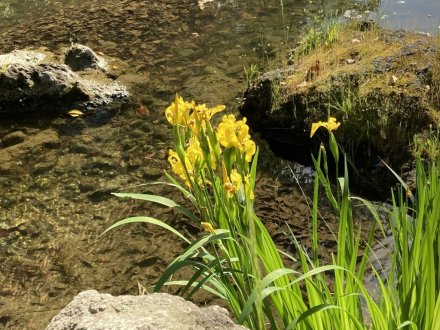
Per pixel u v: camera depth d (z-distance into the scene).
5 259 2.95
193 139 1.62
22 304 2.68
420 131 3.48
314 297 1.69
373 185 3.36
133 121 4.07
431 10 5.32
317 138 3.73
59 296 2.71
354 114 3.64
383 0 5.65
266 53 4.82
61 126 4.10
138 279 2.76
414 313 1.55
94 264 2.88
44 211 3.28
